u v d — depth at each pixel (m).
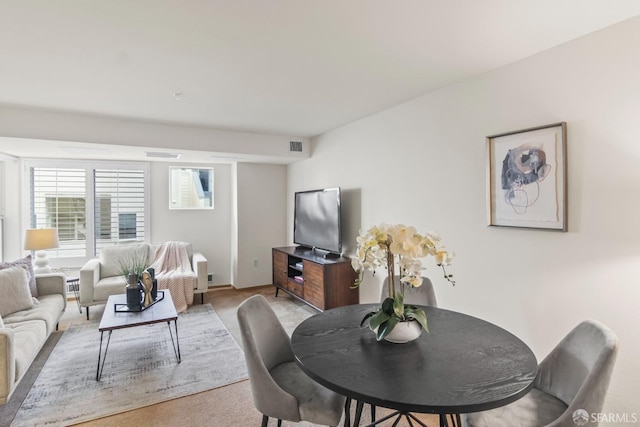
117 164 4.97
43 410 2.19
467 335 1.66
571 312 2.00
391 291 1.61
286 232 5.65
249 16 1.68
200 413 2.19
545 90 2.10
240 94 2.87
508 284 2.32
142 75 2.42
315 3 1.58
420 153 3.01
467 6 1.62
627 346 1.78
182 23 1.74
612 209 1.83
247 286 5.43
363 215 3.76
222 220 5.61
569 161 1.99
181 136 3.96
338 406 1.53
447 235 2.76
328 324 1.82
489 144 2.41
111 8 1.59
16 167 4.50
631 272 1.76
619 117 1.79
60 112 3.30
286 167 5.64
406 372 1.29
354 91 2.85
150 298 3.12
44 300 3.33
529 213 2.18
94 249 4.87
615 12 1.68
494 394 1.14
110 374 2.66
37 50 2.01
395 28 1.83
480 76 2.48
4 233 4.46
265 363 1.79
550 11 1.67
